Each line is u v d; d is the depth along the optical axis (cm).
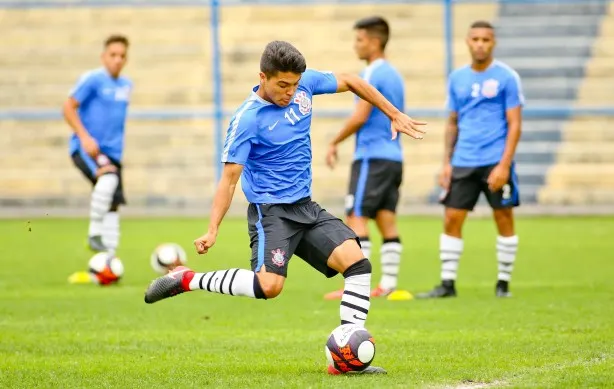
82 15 6762
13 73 6556
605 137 5984
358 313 1800
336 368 1788
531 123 6072
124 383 1756
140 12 6750
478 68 2836
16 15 6769
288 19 6700
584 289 3027
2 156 6144
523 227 4900
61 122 6347
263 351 2098
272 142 1788
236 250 4106
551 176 5812
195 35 6662
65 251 4147
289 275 3481
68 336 2305
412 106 6250
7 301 2877
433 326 2403
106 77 3344
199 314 2638
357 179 2933
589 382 1669
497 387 1662
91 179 3394
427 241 4412
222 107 5869
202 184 6009
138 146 6153
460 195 2875
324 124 6125
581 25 6488
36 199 5947
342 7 6694
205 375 1819
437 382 1717
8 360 2003
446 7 5247
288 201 1805
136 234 4725
